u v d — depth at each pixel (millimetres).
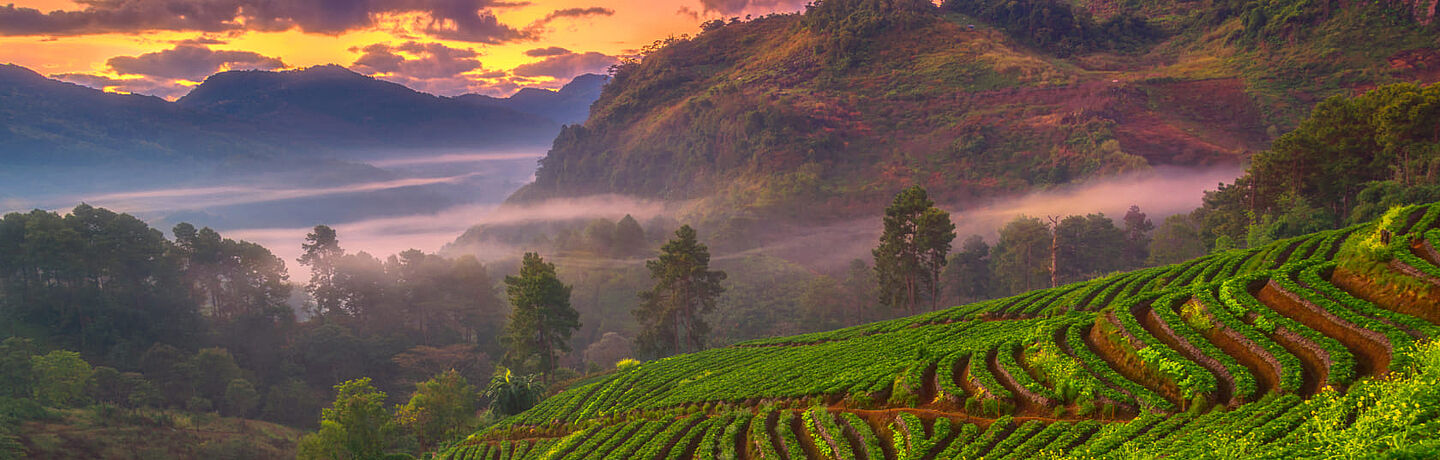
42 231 138500
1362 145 111312
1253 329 39500
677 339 127250
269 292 162125
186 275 158625
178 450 112312
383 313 168000
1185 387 37469
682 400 67875
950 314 83188
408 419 95312
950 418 44844
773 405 57969
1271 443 26688
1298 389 33375
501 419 92750
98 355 139000
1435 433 21344
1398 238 40281
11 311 138125
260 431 127562
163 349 138125
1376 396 27703
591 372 122875
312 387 148625
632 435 62906
